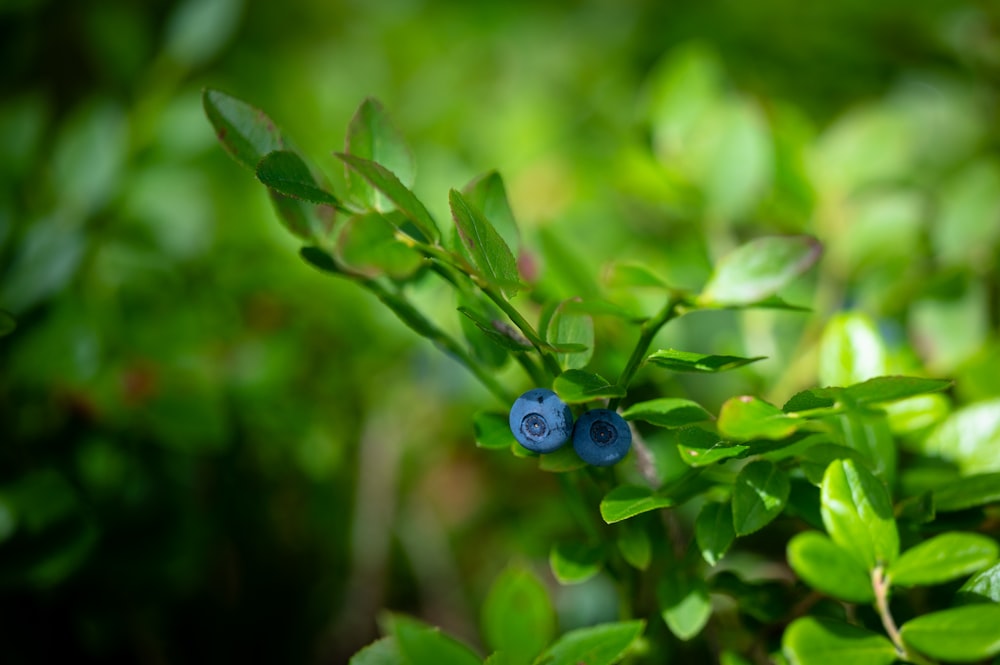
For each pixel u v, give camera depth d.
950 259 0.34
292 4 0.58
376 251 0.23
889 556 0.22
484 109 0.51
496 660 0.23
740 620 0.25
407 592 0.38
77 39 0.49
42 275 0.32
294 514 0.37
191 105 0.39
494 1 0.58
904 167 0.38
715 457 0.22
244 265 0.38
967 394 0.29
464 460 0.40
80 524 0.28
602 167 0.45
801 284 0.32
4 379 0.31
